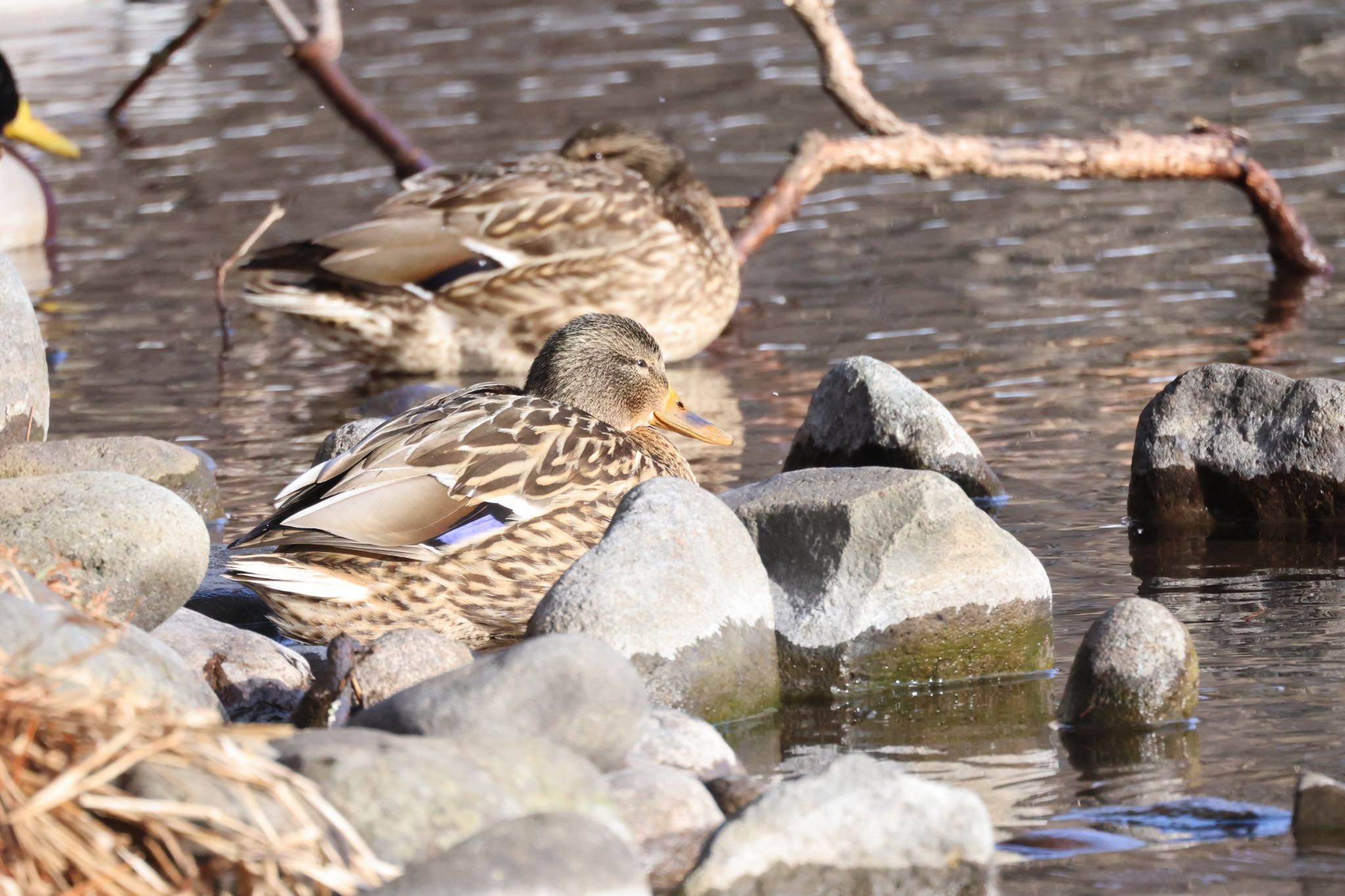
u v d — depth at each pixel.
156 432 14.36
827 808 6.28
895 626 8.70
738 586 8.46
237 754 5.54
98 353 17.08
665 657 8.10
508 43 32.34
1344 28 29.75
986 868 6.25
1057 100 25.58
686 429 12.24
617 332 12.12
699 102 26.78
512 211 16.69
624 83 28.33
